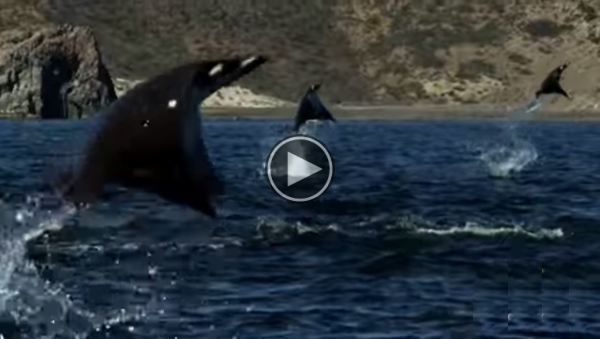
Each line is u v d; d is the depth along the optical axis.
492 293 27.70
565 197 52.31
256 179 58.72
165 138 12.66
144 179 12.59
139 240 34.56
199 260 31.66
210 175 12.93
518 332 23.98
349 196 48.78
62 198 12.53
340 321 24.44
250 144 100.62
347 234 36.62
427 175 65.69
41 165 12.69
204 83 12.80
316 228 37.91
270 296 26.78
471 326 24.34
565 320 25.03
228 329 23.56
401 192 53.06
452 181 61.38
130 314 24.48
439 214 43.94
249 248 33.75
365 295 27.08
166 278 28.77
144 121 12.66
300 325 24.08
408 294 27.36
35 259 31.14
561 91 60.69
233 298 26.47
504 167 74.25
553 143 108.12
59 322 23.55
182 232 36.19
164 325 23.70
